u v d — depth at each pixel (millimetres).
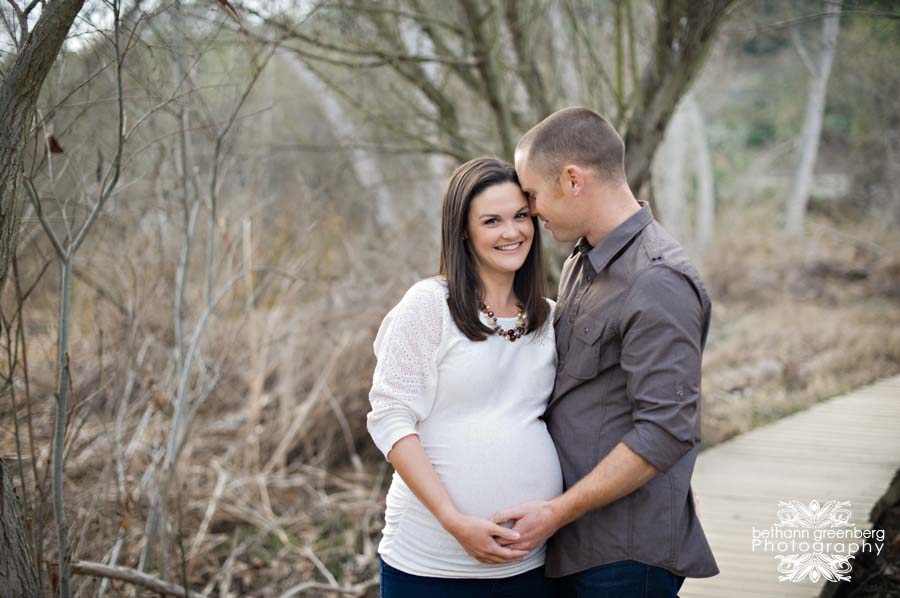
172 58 3154
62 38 1840
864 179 13359
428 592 1861
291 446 5395
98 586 2969
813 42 9203
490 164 1900
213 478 4816
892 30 8578
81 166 3338
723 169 15195
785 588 2832
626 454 1676
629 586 1796
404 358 1815
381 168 7020
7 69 1913
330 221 5762
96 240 4016
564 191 1823
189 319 4723
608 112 4527
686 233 10883
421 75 4410
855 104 12211
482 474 1811
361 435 5734
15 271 2223
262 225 5383
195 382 4539
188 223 3543
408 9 4559
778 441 4812
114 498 3643
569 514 1725
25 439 3643
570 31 4961
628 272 1782
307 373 5609
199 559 3977
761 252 12297
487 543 1717
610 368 1830
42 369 4203
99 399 4098
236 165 4590
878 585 3037
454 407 1849
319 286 5566
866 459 4391
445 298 1860
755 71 16516
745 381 6879
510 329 1908
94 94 3559
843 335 7961
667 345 1684
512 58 4684
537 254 1945
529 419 1877
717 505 3738
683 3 3867
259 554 4285
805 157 12547
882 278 10969
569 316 1922
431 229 6148
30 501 3021
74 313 4504
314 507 4855
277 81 7883
